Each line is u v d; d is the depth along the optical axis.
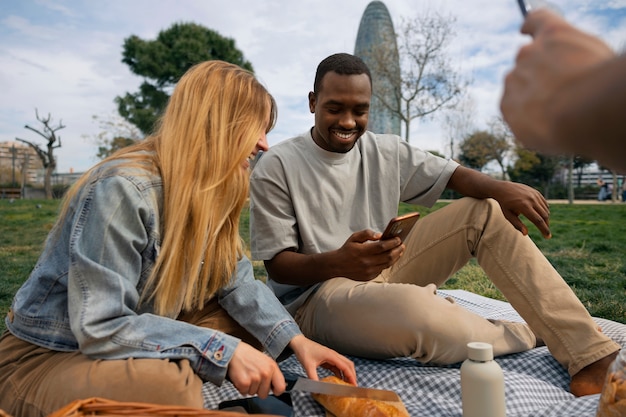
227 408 1.35
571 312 1.65
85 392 1.19
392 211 2.14
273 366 1.30
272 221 1.95
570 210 13.25
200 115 1.42
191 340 1.28
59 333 1.31
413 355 1.70
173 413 0.97
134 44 26.45
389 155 2.16
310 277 1.85
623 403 1.01
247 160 1.52
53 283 1.33
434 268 2.00
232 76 1.48
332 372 1.59
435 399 1.53
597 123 0.42
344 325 1.74
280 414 1.37
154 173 1.38
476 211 1.88
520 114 0.47
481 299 2.76
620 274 3.86
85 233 1.28
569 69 0.44
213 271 1.58
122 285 1.26
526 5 0.49
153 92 26.67
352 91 1.92
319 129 2.01
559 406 1.41
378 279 2.01
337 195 2.05
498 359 1.81
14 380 1.28
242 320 1.63
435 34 19.03
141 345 1.26
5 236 7.38
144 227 1.34
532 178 24.52
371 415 1.23
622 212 12.06
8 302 3.25
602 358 1.58
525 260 1.74
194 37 26.72
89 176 1.37
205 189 1.39
